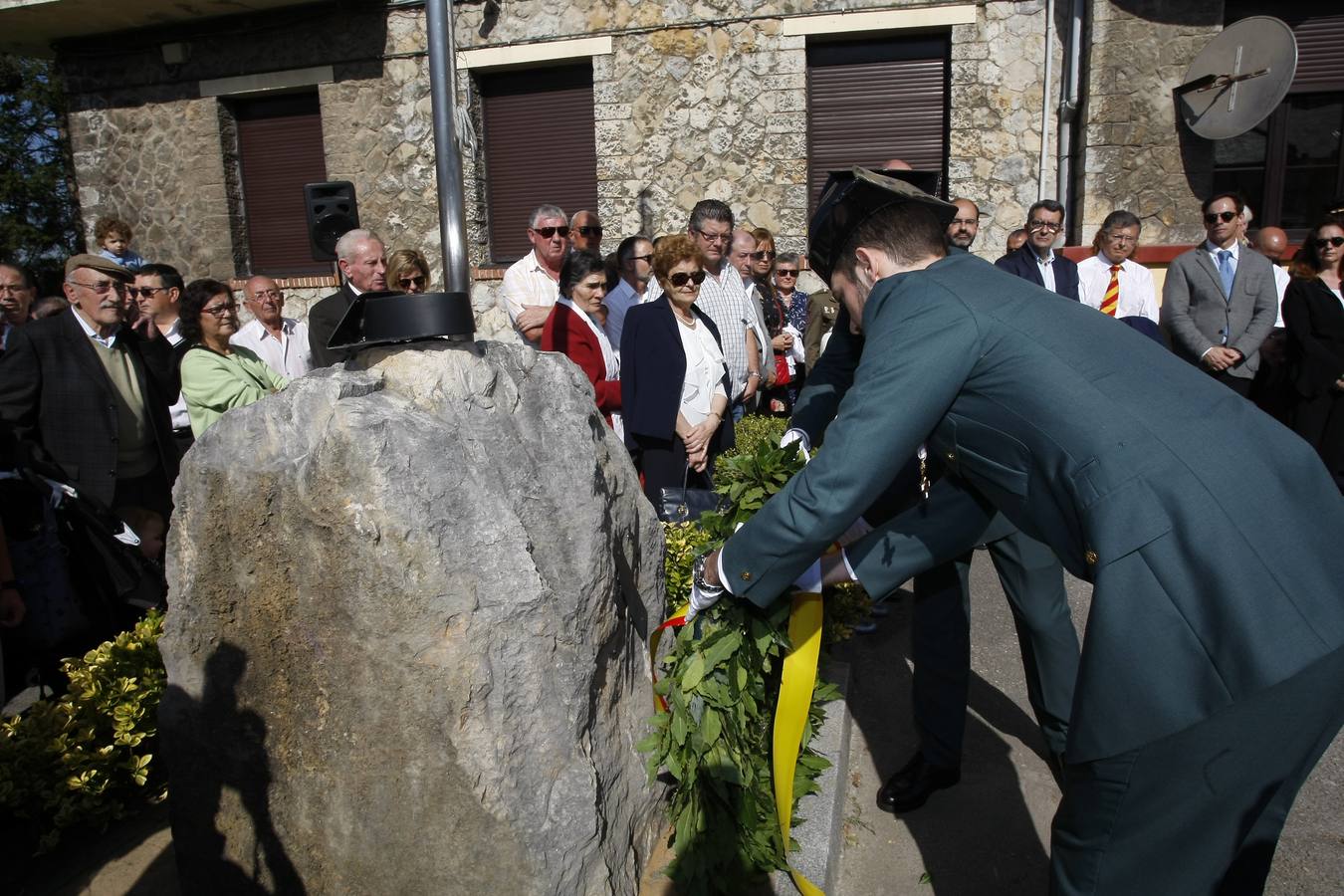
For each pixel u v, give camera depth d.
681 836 2.32
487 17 8.73
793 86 8.31
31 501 3.28
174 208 9.84
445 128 4.26
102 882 2.49
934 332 1.80
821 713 2.98
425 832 2.02
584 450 2.34
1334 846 2.77
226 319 4.24
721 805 2.34
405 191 9.16
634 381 4.18
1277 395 5.93
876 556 2.20
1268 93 7.00
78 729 2.72
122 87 9.78
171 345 4.91
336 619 2.01
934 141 8.46
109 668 2.88
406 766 2.01
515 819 1.95
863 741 3.35
